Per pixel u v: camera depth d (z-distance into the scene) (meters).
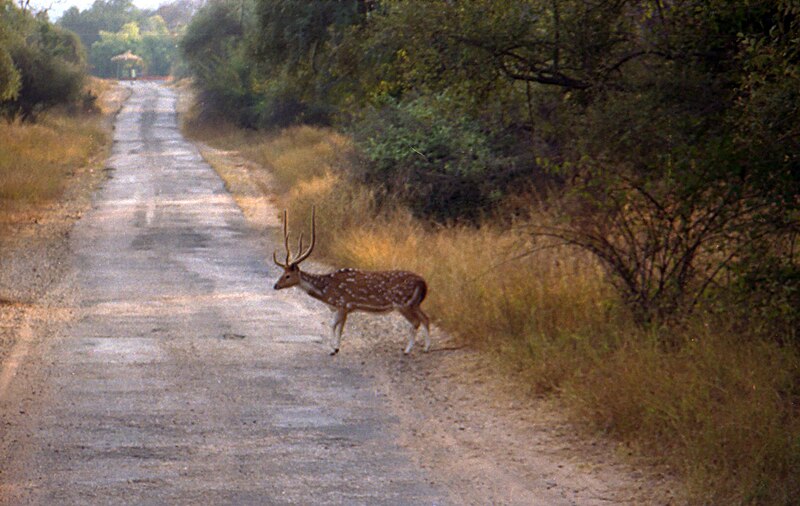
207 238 57.53
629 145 27.56
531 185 48.31
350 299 30.47
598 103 29.98
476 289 33.50
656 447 20.73
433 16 33.31
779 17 25.98
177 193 80.38
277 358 30.09
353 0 60.38
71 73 140.88
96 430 22.72
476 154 51.69
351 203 54.00
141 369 28.45
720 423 20.23
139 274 45.69
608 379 23.39
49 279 43.72
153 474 19.80
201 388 26.55
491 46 32.69
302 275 30.42
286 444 21.92
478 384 26.75
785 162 23.75
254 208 71.62
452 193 52.09
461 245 41.53
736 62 28.14
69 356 29.84
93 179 89.06
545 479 19.72
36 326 34.00
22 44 134.12
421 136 53.25
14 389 26.14
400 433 22.91
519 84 36.28
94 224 62.12
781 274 24.03
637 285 28.91
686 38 29.27
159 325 34.56
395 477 19.89
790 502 17.41
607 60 32.06
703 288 26.77
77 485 19.11
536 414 23.92
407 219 49.75
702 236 26.98
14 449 21.33
